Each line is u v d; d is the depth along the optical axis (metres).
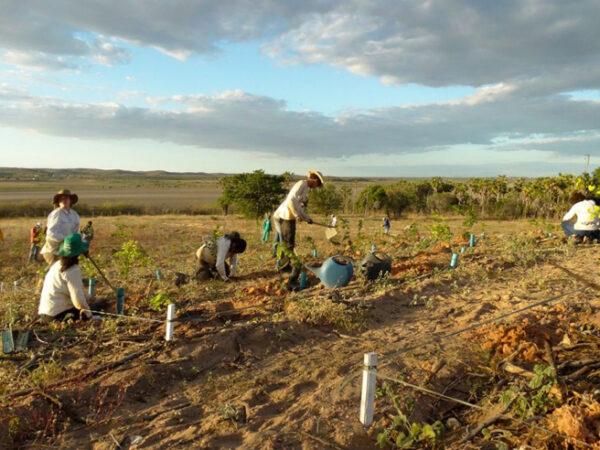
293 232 8.67
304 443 3.17
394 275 8.00
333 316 5.57
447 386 3.99
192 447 3.20
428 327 5.39
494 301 6.19
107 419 3.66
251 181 43.72
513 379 3.95
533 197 54.62
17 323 5.88
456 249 10.36
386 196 55.09
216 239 8.56
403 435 3.07
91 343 5.10
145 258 10.03
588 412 3.20
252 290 7.32
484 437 3.21
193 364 4.57
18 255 16.42
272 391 4.01
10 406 3.71
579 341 4.71
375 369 3.35
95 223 30.94
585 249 9.48
